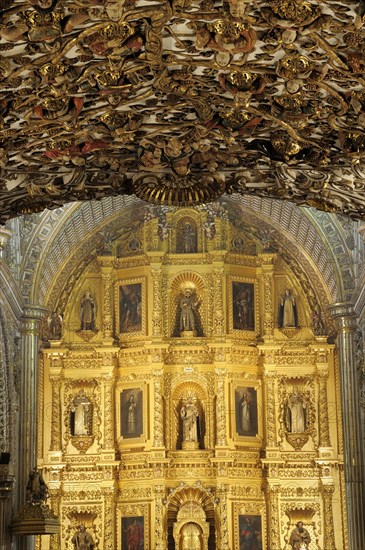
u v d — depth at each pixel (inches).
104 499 1541.6
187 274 1609.3
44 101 666.8
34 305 1437.0
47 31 587.8
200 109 699.4
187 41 620.1
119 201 1542.8
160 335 1571.1
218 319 1576.0
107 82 655.8
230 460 1533.0
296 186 816.9
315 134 722.8
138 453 1552.7
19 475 1398.9
